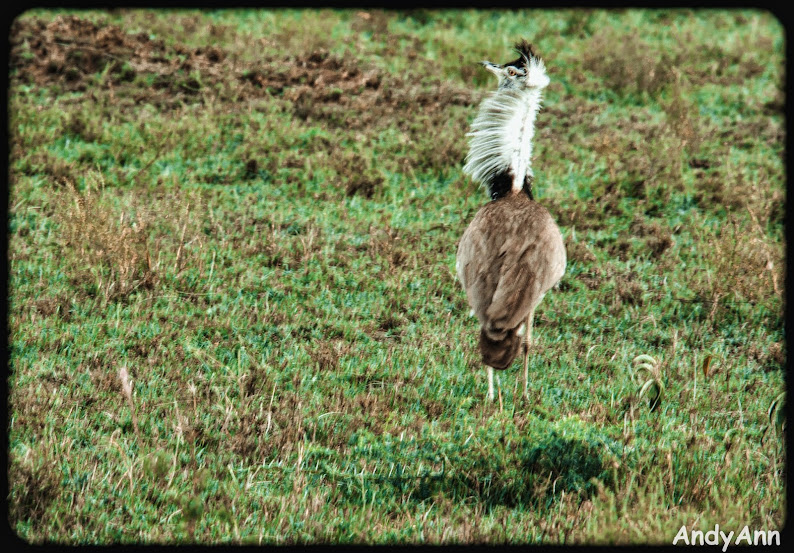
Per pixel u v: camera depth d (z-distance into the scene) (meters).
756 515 21.19
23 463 21.00
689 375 27.69
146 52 48.97
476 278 24.27
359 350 27.70
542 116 47.94
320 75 49.66
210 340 27.66
